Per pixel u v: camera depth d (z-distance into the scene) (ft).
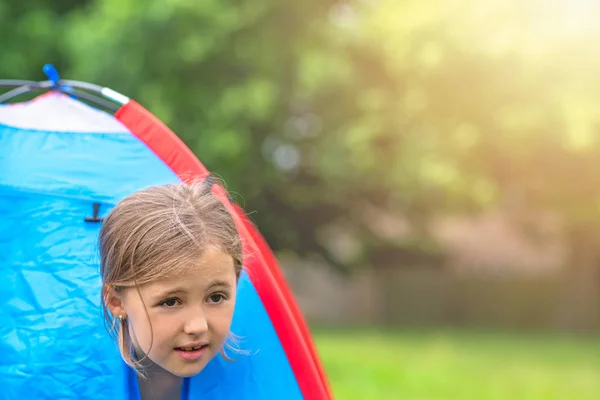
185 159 8.07
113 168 7.77
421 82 43.78
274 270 9.48
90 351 6.72
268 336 7.58
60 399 6.63
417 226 59.62
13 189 7.40
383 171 46.03
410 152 44.86
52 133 7.93
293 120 47.32
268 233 55.67
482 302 65.46
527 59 41.73
